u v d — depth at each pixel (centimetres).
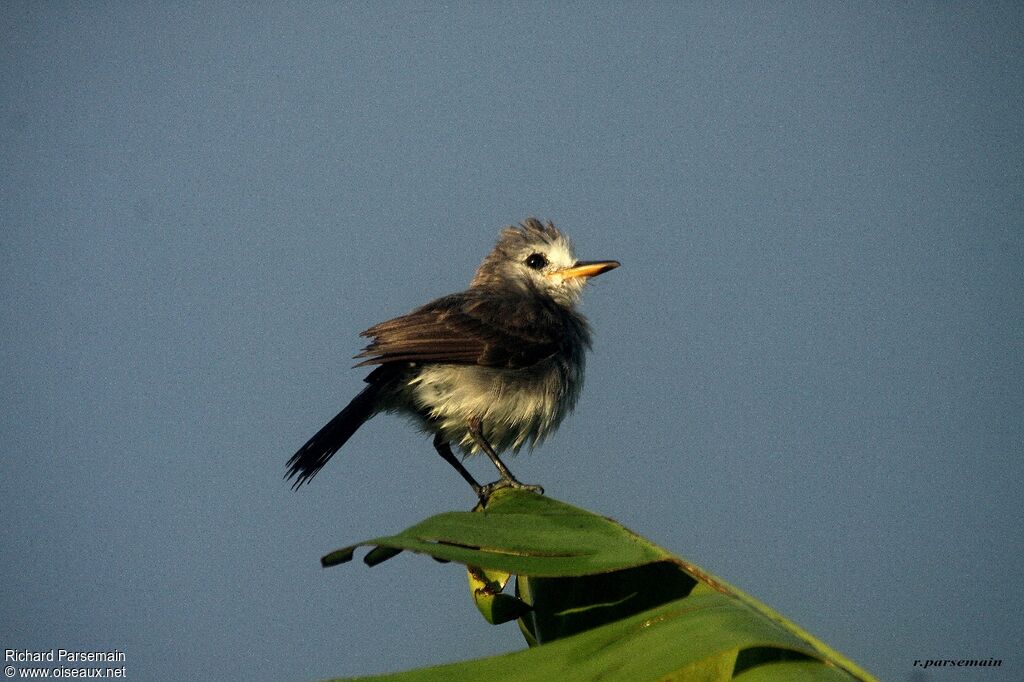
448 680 412
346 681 406
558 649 426
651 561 502
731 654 446
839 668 429
